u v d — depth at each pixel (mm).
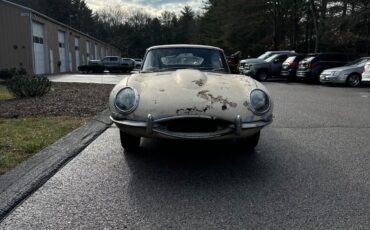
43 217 3287
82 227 3096
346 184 4113
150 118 4324
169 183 4148
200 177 4355
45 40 36281
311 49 39812
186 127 4375
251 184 4113
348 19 27734
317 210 3428
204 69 5852
